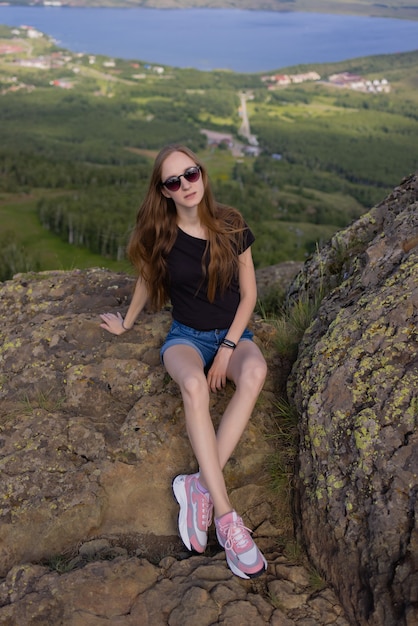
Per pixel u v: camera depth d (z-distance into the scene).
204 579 2.27
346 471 2.34
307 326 3.49
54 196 101.62
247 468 2.78
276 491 2.65
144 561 2.34
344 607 2.16
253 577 2.27
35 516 2.56
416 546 2.03
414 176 3.91
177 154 2.71
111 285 4.00
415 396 2.32
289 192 143.62
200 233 2.84
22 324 3.71
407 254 3.00
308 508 2.42
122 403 3.08
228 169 175.62
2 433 2.91
